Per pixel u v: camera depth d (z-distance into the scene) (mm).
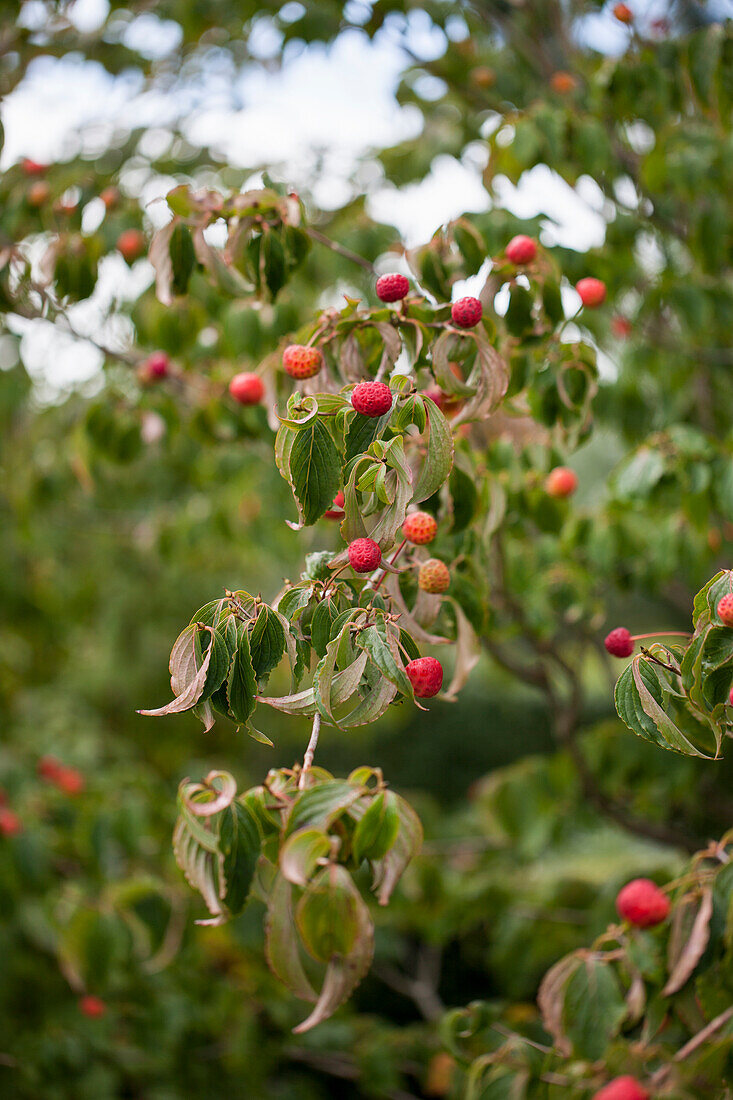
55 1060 2459
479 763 7266
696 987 1346
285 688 5656
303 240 1489
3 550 3861
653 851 4195
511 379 1492
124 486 3623
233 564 4559
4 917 2379
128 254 2051
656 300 2256
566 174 2090
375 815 950
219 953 3119
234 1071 2850
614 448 5746
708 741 1156
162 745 5930
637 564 2328
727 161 2084
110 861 2699
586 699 6609
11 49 2408
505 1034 1634
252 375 1646
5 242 1837
